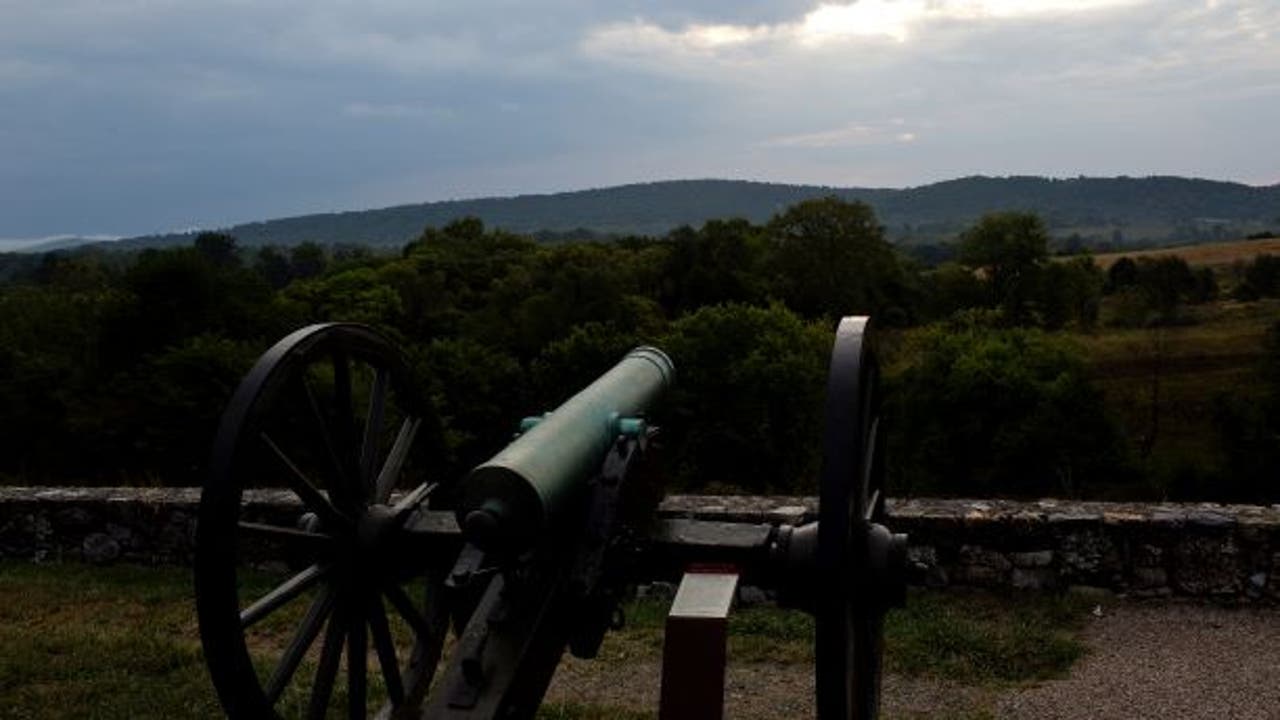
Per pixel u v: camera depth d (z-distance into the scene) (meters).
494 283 57.91
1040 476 34.97
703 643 3.01
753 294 58.97
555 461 3.34
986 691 5.44
